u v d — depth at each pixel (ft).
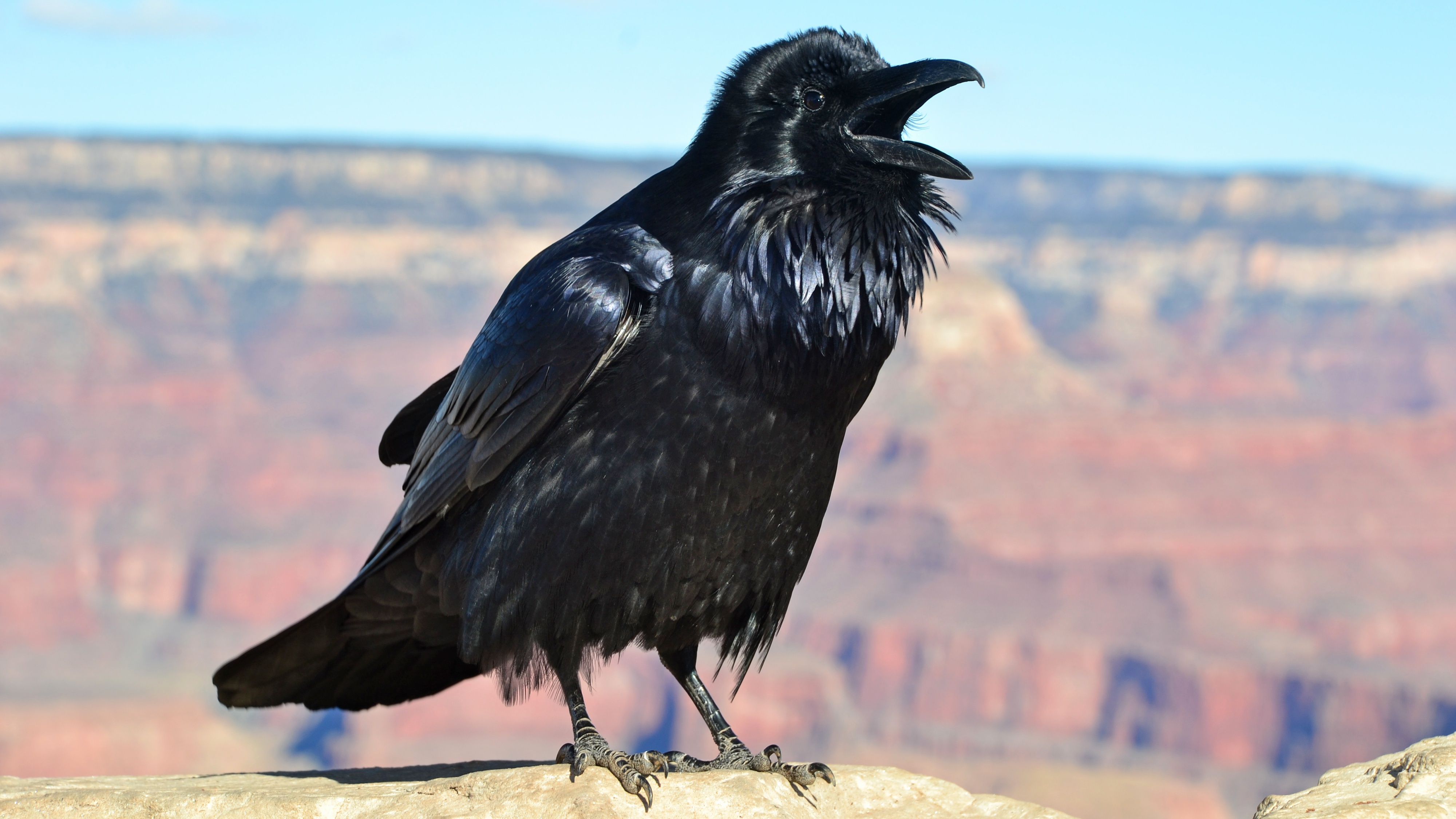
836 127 17.26
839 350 17.30
